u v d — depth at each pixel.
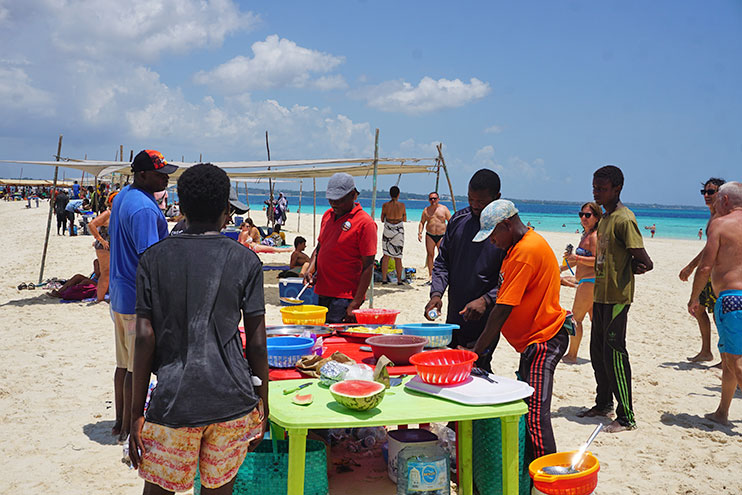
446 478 3.08
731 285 5.03
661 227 68.06
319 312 4.48
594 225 7.03
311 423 2.65
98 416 5.21
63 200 23.39
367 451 3.98
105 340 7.96
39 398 5.65
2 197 69.12
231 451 2.40
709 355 7.39
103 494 3.80
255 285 2.50
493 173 4.25
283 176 16.62
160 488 2.43
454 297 4.43
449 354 3.32
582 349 8.12
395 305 10.83
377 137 10.38
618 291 5.00
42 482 3.96
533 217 88.50
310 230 28.31
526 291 3.55
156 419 2.33
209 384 2.33
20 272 14.34
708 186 6.86
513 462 2.96
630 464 4.42
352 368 3.21
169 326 2.38
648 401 5.88
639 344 8.43
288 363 3.45
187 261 2.42
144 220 4.25
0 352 7.29
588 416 5.46
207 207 2.53
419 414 2.77
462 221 4.45
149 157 4.40
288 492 2.71
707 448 4.73
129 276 4.34
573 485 2.96
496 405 2.93
